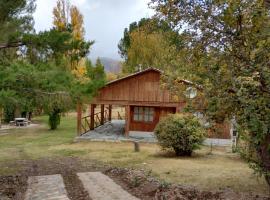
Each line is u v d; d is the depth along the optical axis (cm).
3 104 1119
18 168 1577
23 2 1319
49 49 1277
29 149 2239
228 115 916
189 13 930
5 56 1388
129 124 2747
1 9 1266
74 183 1221
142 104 2581
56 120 3466
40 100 1244
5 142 2614
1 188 1144
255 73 770
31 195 1028
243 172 1350
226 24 906
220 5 880
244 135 891
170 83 1004
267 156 891
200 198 946
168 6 938
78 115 2670
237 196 945
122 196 1000
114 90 2612
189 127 1802
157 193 1019
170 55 1019
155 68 2536
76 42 1294
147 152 2016
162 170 1425
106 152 2050
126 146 2317
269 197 934
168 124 1838
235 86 837
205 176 1282
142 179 1230
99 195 1016
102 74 1500
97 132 2925
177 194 989
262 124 795
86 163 1700
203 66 920
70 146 2339
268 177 928
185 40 966
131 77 2597
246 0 840
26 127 3753
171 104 2550
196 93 972
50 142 2566
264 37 835
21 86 1230
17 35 1283
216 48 924
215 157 1797
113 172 1427
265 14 832
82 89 1311
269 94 801
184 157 1803
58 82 1287
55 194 1034
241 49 886
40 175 1398
